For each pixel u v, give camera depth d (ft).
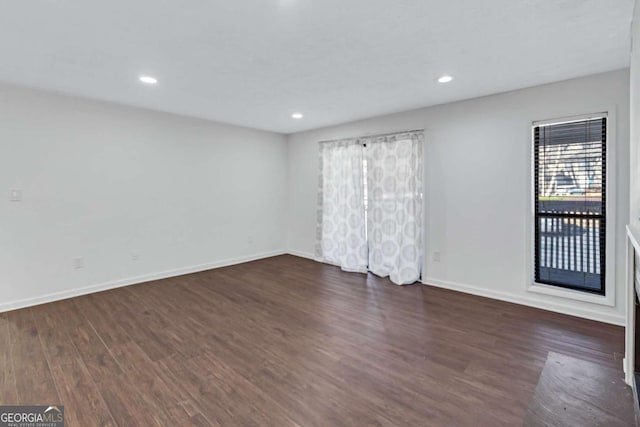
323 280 14.62
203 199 16.21
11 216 10.97
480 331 9.36
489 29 7.13
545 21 6.79
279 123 16.74
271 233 19.45
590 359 7.76
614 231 9.57
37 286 11.53
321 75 9.87
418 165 13.67
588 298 10.10
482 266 12.28
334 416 5.91
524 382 6.89
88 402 6.26
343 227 16.65
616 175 9.49
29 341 8.73
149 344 8.61
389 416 5.90
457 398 6.39
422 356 8.00
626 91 9.29
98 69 9.37
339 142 16.70
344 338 8.98
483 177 12.07
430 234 13.64
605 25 6.95
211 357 7.97
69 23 6.82
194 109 13.94
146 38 7.50
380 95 11.85
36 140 11.37
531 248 11.14
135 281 14.01
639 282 5.35
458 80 10.30
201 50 8.13
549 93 10.57
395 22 6.81
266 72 9.62
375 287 13.57
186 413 5.97
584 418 5.50
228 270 16.37
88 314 10.63
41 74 9.80
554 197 10.85
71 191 12.21
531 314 10.54
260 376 7.17
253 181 18.34
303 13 6.45
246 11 6.36
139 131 13.88
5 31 7.14
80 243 12.48
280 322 10.06
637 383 6.14
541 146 11.04
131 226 13.83
